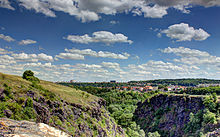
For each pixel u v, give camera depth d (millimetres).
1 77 36906
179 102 120875
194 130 92312
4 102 26984
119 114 122062
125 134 85812
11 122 14859
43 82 69812
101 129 54344
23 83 40125
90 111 56594
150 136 98312
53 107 38000
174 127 109938
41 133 14242
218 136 65625
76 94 69250
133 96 189375
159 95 144250
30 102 31391
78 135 39031
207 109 92562
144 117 141750
